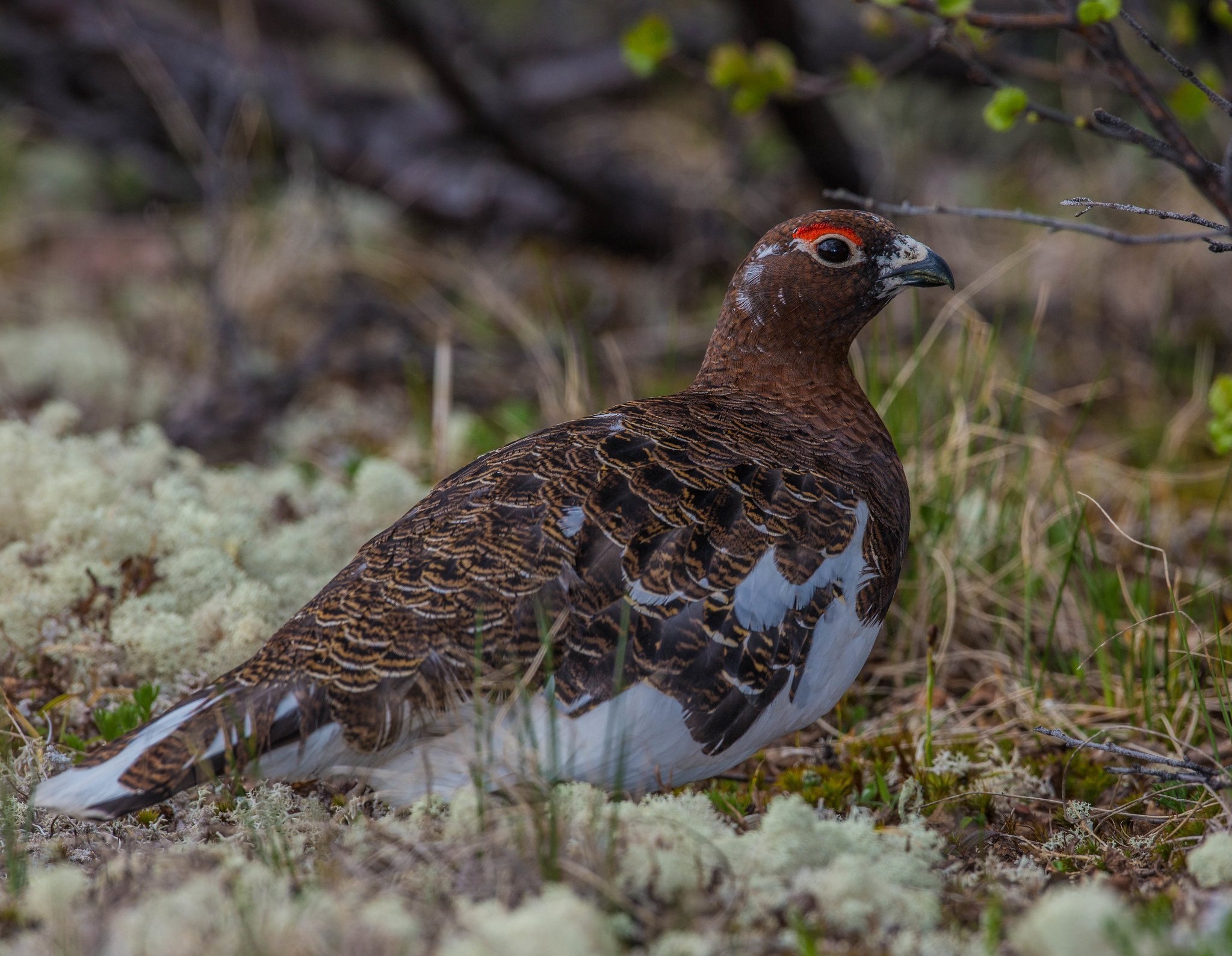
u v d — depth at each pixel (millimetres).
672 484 6770
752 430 7559
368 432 13172
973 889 6094
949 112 18281
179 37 16625
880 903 5559
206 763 6176
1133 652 8703
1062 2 8008
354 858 5902
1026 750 8234
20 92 16562
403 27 14180
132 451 10336
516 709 6348
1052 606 9898
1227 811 6719
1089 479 11258
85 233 16906
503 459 7188
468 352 14375
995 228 15789
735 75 11266
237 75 15906
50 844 6363
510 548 6543
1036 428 11586
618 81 18141
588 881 5543
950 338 13750
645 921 5516
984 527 10172
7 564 8352
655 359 14445
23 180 17703
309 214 15547
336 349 14820
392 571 6664
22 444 9156
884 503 7535
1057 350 14234
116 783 6105
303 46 18562
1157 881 6328
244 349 14000
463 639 6398
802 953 5320
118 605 8359
